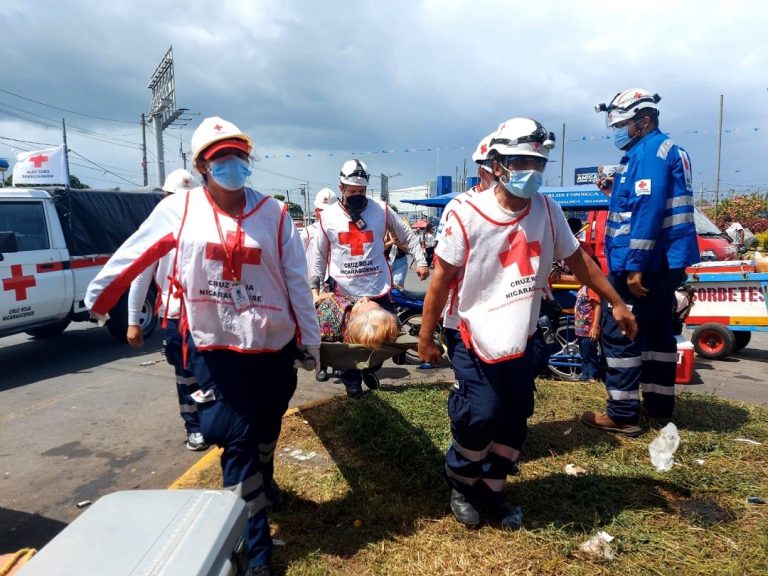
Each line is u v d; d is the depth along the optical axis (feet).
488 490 9.57
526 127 8.06
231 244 7.78
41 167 30.55
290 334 8.48
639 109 12.28
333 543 8.91
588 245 19.02
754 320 22.24
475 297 8.73
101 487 12.29
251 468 8.04
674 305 13.12
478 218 8.45
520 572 8.07
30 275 22.40
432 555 8.51
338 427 13.25
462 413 8.84
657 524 9.19
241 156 7.68
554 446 12.30
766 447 11.99
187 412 13.93
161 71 99.60
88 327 31.83
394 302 22.06
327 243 15.72
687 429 13.05
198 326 8.01
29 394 19.17
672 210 12.07
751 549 8.38
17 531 10.60
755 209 78.02
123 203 27.86
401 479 10.85
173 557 4.59
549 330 18.85
